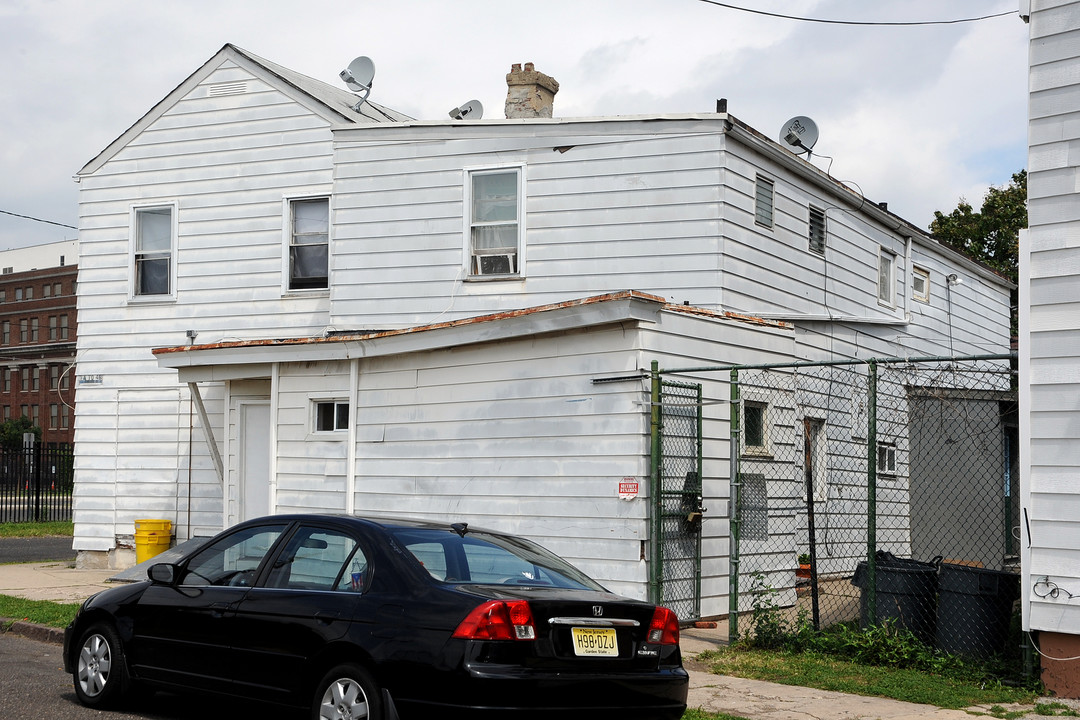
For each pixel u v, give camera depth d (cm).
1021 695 848
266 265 1725
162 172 1802
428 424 1285
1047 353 873
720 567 1199
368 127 1619
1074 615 841
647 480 1091
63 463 3512
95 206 1841
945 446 1578
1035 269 884
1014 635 997
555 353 1170
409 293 1582
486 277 1538
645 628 659
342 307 1617
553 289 1502
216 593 732
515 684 589
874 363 982
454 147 1575
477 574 675
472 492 1227
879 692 851
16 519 3095
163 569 771
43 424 7600
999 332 2427
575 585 704
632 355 1105
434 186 1583
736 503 1059
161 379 1767
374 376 1355
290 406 1441
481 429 1228
